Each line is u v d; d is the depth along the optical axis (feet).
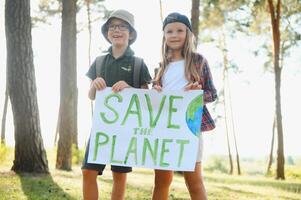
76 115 62.49
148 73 15.88
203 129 14.73
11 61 34.22
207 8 79.20
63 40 44.83
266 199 30.55
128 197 25.25
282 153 67.15
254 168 137.49
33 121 34.37
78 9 77.20
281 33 74.90
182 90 14.28
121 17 15.65
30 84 34.35
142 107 14.52
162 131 14.23
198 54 15.21
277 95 67.92
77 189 27.40
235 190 35.06
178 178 43.75
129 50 16.01
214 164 131.23
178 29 14.96
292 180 65.57
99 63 16.17
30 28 34.47
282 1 71.77
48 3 76.79
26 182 28.55
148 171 57.36
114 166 15.99
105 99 14.79
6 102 81.41
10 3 33.91
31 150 34.14
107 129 14.60
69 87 44.50
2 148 50.96
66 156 43.83
